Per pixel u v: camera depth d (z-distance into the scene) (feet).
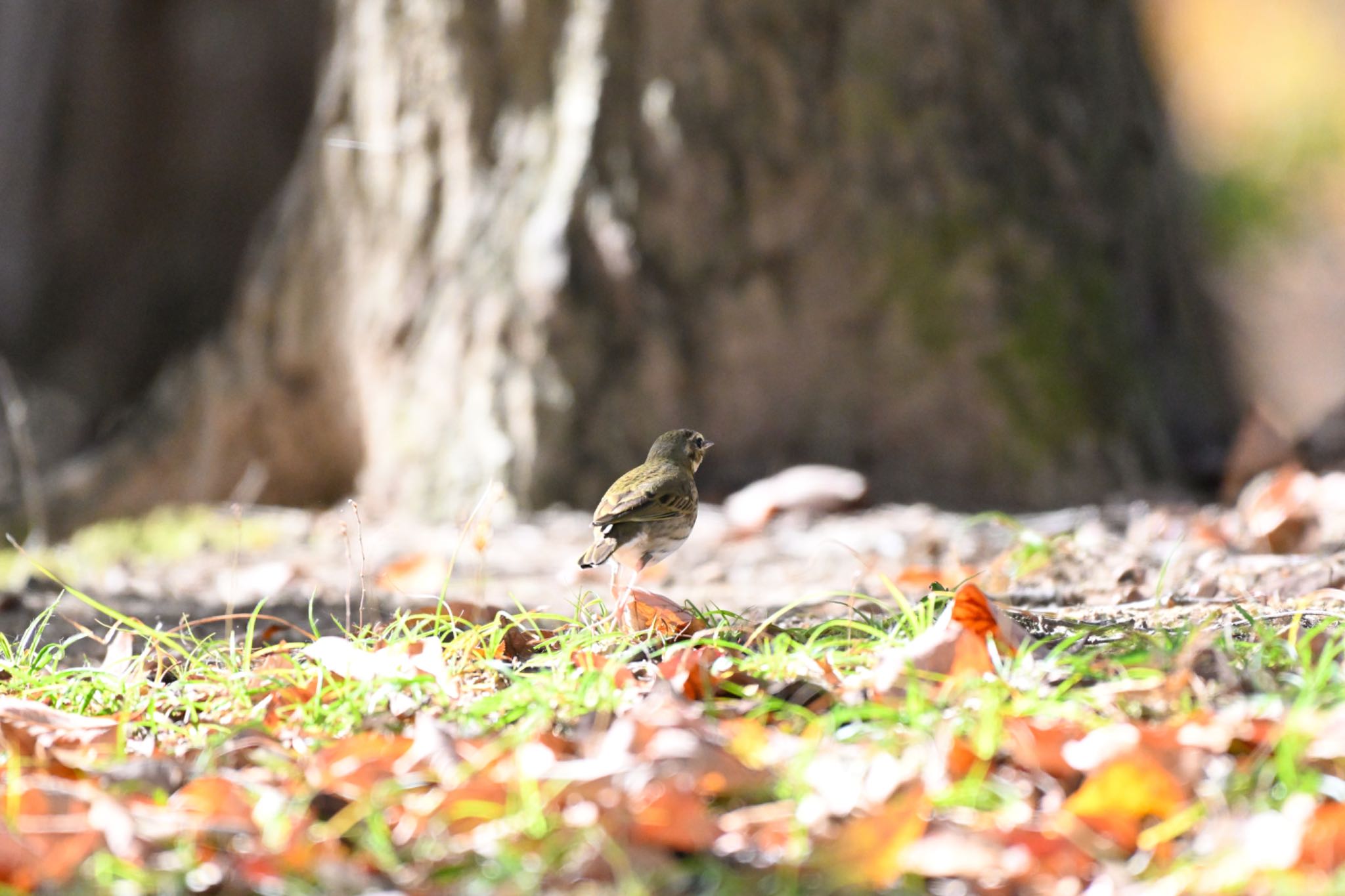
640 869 12.32
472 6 49.75
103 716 18.20
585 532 42.55
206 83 86.07
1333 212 151.53
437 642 18.15
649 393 48.06
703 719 15.16
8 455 73.41
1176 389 55.57
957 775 13.96
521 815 13.08
